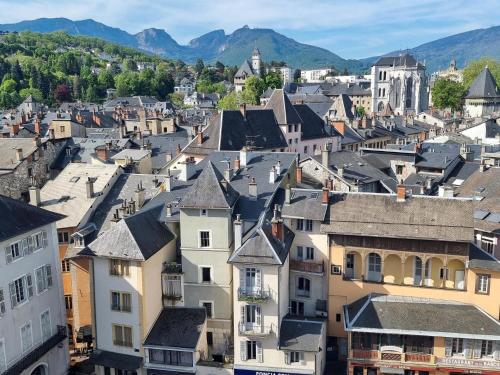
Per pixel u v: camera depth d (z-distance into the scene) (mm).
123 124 146250
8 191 73938
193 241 54188
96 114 159000
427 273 54156
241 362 51656
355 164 83000
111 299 52250
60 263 55781
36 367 51031
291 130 109938
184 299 55375
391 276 55062
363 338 51812
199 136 94375
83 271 58969
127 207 59594
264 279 50094
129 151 88562
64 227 61531
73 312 60312
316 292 56375
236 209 55844
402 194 55938
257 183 60938
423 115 177000
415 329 49719
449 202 54750
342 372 54188
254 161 67312
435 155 88000
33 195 64938
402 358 50844
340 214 55812
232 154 69812
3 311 47062
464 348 50281
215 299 54688
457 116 195000
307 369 50344
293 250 57156
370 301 52938
